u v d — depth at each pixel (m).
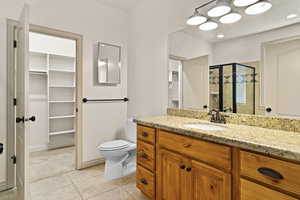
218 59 1.81
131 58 2.95
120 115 2.98
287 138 1.05
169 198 1.48
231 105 1.71
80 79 2.52
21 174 1.65
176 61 2.21
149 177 1.69
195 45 2.00
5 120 2.01
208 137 1.17
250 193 0.97
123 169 2.37
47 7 2.24
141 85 2.74
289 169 0.83
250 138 1.04
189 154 1.31
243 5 1.57
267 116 1.43
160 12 2.38
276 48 1.42
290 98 1.33
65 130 3.65
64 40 3.52
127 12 3.01
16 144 1.98
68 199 1.79
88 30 2.58
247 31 1.59
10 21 2.03
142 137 1.79
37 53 3.24
